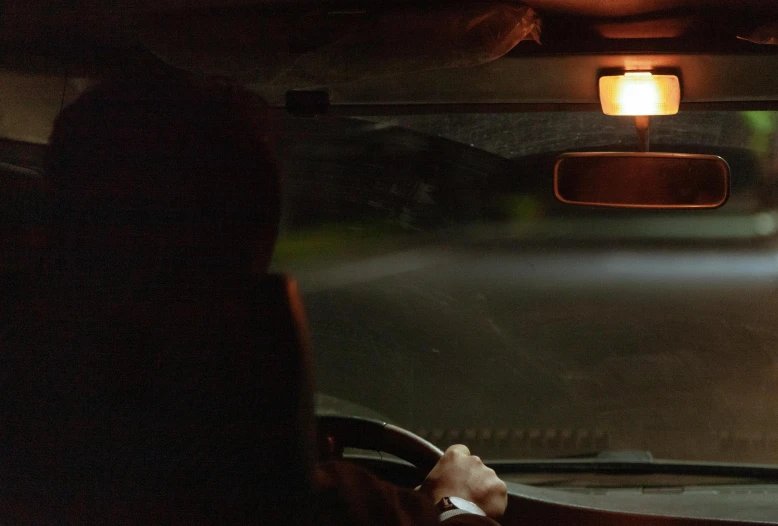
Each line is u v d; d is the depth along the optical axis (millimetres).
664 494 2688
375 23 2025
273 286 1508
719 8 2006
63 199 1480
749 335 5559
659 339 5531
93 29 2092
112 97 1446
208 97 1437
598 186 2457
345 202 5914
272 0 2000
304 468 1533
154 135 1442
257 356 1495
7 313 1510
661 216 6738
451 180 5570
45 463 1512
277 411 1508
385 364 5070
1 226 1529
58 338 1502
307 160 5191
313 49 2057
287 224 5973
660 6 2002
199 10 2045
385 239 6254
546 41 2154
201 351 1484
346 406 4504
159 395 1487
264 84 2266
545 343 5539
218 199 1453
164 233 1465
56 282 1499
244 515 1498
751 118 3852
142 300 1479
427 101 2572
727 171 2379
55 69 2199
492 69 2273
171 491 1492
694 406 4555
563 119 3984
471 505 1948
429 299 5918
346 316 5664
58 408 1505
